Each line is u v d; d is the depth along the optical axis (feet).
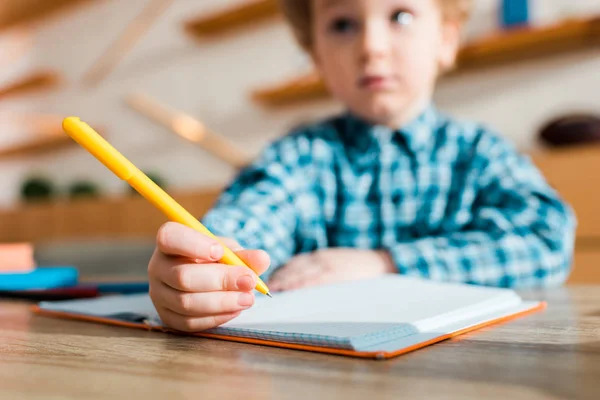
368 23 2.81
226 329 1.05
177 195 6.61
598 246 4.61
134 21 8.91
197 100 8.32
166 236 1.13
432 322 1.03
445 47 3.40
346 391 0.66
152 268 1.16
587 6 5.56
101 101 9.37
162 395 0.65
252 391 0.67
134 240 7.12
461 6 3.34
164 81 8.64
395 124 3.11
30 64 10.44
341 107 7.11
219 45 8.08
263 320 1.11
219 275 1.09
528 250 2.23
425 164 3.06
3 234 8.66
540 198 2.58
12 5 9.50
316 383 0.70
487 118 6.12
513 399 0.61
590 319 1.16
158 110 8.63
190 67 8.38
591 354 0.83
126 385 0.70
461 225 2.88
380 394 0.64
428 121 3.14
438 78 6.36
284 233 2.80
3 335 1.15
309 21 3.48
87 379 0.74
